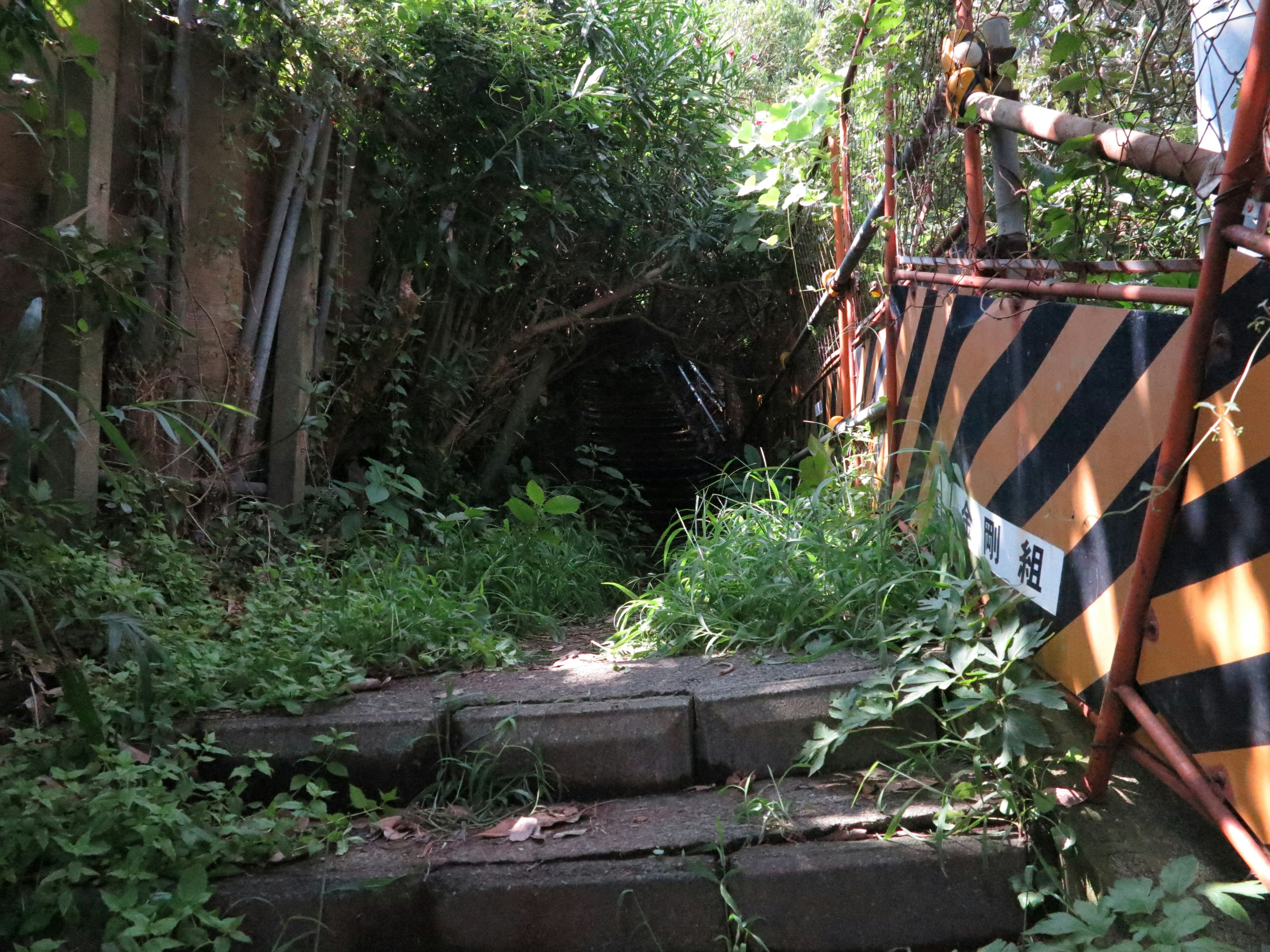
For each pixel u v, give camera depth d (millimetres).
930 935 1708
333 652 2701
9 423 2086
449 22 5012
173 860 1760
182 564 3199
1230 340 1407
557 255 6250
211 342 3938
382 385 5094
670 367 11070
